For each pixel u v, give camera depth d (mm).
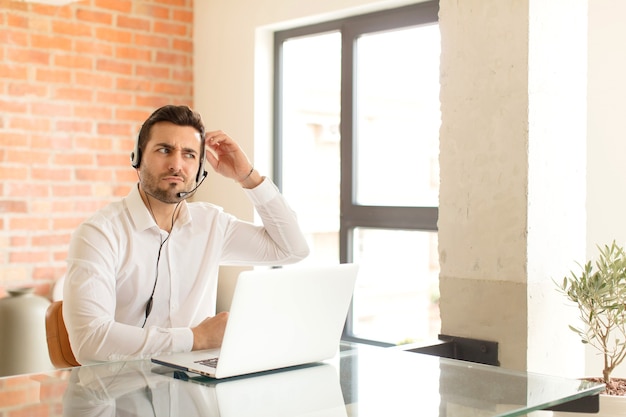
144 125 2438
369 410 1502
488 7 2992
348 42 4328
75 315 2221
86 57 4473
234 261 2834
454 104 3115
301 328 1899
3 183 4172
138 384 1708
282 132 4754
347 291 1989
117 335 2125
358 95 4355
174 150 2395
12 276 4211
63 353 2465
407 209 4043
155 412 1465
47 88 4320
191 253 2596
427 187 5199
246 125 4715
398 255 4883
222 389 1673
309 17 4367
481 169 3027
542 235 2949
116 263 2387
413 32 4238
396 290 4941
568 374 3055
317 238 4902
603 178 3135
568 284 3037
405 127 4777
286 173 4793
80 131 4457
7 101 4180
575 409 1779
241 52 4719
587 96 3174
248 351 1800
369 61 4414
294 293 1856
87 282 2258
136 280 2459
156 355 2096
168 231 2533
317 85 4699
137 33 4695
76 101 4438
